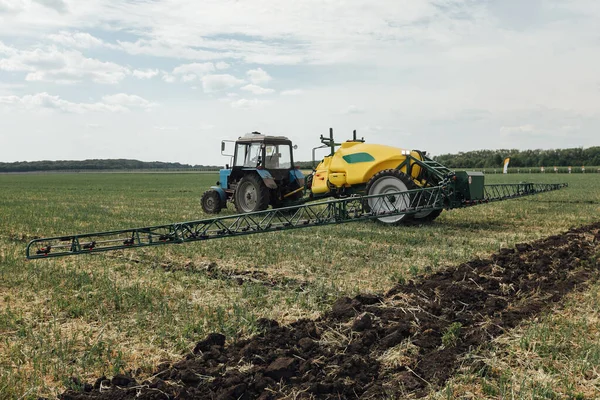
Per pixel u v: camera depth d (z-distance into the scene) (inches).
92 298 245.8
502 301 239.8
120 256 352.8
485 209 646.5
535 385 156.8
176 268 317.1
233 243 391.9
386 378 167.9
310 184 581.3
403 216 475.5
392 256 338.3
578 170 2399.1
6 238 450.0
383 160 493.7
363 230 450.9
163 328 204.7
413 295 245.4
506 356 177.5
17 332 204.5
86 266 321.7
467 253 344.8
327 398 154.5
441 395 152.3
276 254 346.6
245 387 158.2
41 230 497.4
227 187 647.8
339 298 240.8
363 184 518.6
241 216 344.2
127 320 216.4
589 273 287.7
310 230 454.3
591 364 167.5
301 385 161.3
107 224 531.8
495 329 200.5
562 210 630.5
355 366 173.2
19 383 161.6
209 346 187.0
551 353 178.2
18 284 278.1
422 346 187.3
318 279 280.8
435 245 378.0
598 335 194.2
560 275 283.7
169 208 731.4
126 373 168.1
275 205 624.7
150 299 243.0
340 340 195.0
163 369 171.9
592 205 696.4
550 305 230.1
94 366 173.5
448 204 456.4
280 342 192.1
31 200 919.7
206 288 266.1
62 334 203.5
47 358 178.5
